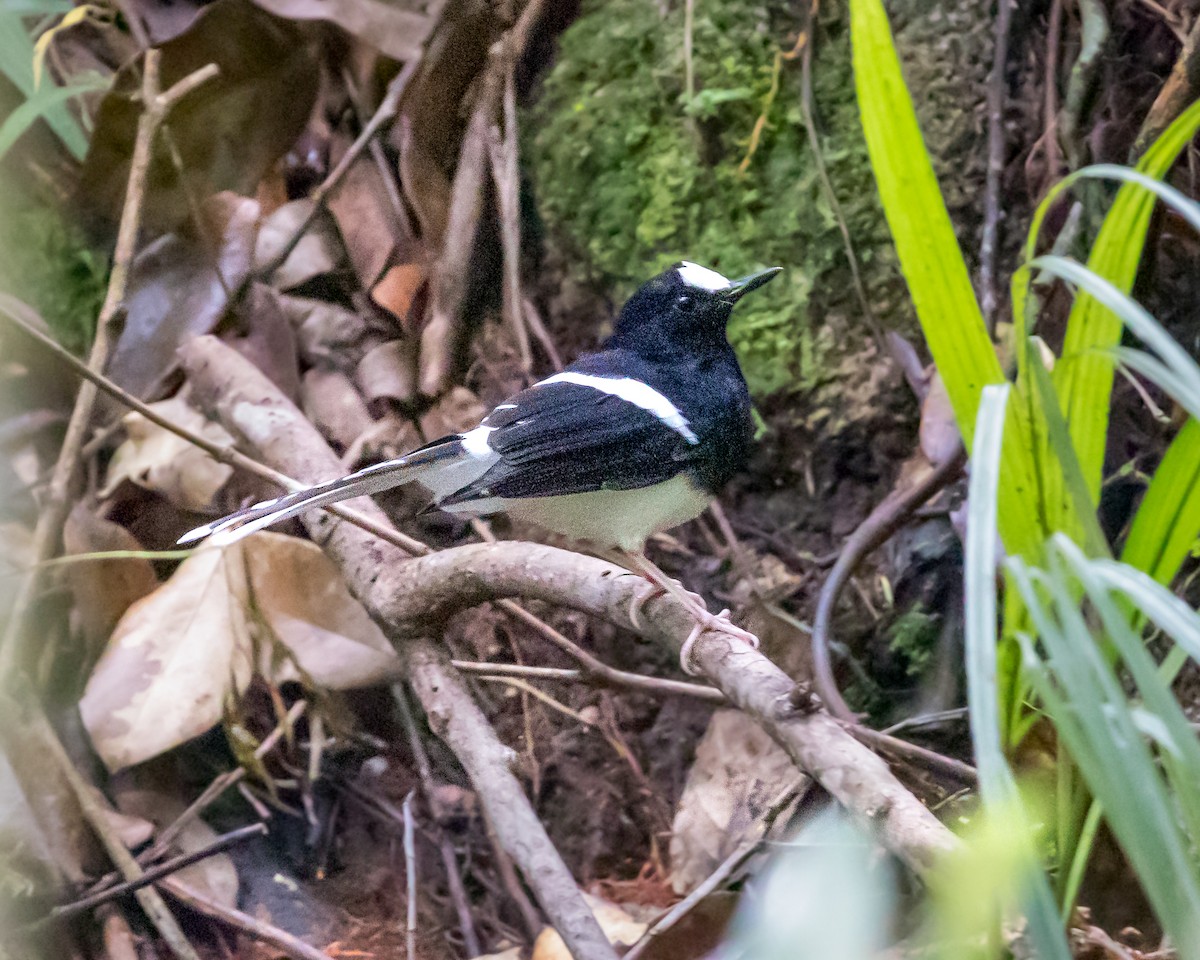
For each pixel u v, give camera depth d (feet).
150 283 20.95
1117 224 11.35
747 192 21.84
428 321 21.52
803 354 21.70
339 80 22.53
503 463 15.93
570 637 21.30
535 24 21.66
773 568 21.54
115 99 20.02
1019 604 11.34
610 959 11.96
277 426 18.71
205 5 21.76
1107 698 9.31
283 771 19.79
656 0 22.04
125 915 17.34
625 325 17.78
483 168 21.58
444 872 19.66
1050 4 20.90
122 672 17.25
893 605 20.88
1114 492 19.90
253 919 16.61
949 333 11.39
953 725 19.99
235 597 18.07
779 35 21.76
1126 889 15.80
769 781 18.94
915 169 11.10
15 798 16.15
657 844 20.56
